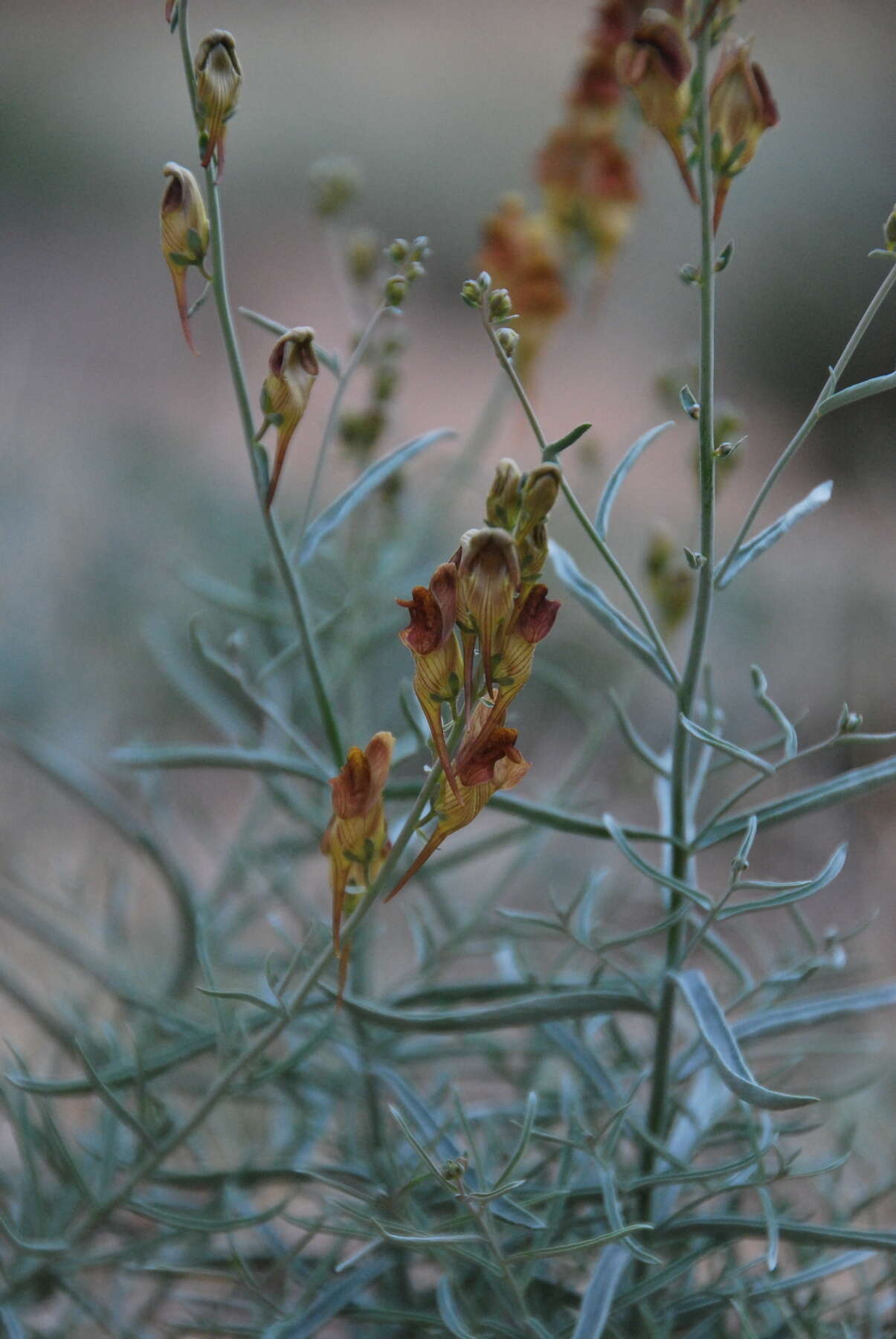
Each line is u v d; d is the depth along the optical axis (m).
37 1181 0.55
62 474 1.30
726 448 0.49
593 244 0.64
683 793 0.51
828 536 1.46
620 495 1.45
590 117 0.62
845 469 1.71
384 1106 0.59
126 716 1.07
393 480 0.61
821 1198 0.59
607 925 0.67
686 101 0.48
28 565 1.17
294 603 0.52
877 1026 0.75
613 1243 0.51
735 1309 0.52
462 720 0.47
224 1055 0.54
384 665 0.97
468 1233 0.54
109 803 0.63
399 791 0.53
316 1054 0.60
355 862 0.48
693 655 0.50
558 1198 0.52
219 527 1.26
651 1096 0.53
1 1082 0.62
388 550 0.64
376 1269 0.53
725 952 0.55
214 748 0.55
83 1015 0.61
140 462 1.35
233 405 1.77
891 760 0.50
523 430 0.80
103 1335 0.58
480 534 0.46
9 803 0.91
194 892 0.61
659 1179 0.51
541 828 0.61
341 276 0.63
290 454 1.42
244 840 0.64
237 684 0.56
